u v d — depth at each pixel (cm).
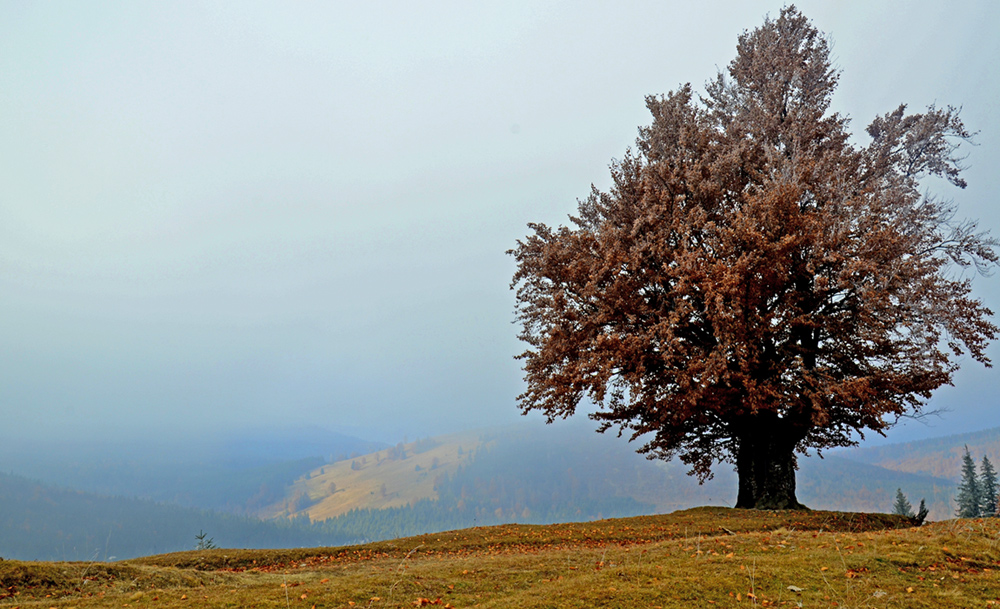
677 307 2284
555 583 923
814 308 2362
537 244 2755
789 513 2138
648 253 2402
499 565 1126
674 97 2777
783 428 2517
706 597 786
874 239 2089
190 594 953
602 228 2498
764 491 2495
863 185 2558
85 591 998
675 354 2192
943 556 932
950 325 2094
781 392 2205
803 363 2273
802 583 828
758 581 842
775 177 2327
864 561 912
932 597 753
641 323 2372
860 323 2250
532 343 2784
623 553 1207
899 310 2170
